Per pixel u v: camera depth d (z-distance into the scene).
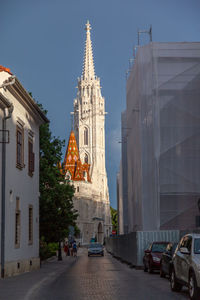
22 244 28.78
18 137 28.64
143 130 38.62
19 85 26.84
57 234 43.97
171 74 38.09
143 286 17.73
